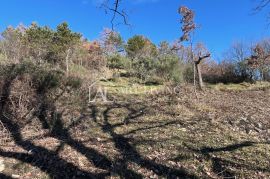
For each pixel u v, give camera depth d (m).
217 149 8.55
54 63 18.70
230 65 29.70
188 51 28.52
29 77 11.49
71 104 12.32
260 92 21.33
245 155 8.19
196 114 12.47
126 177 7.09
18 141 9.16
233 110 13.81
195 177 7.05
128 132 10.05
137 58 26.12
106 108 12.89
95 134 9.89
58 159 7.87
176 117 11.80
